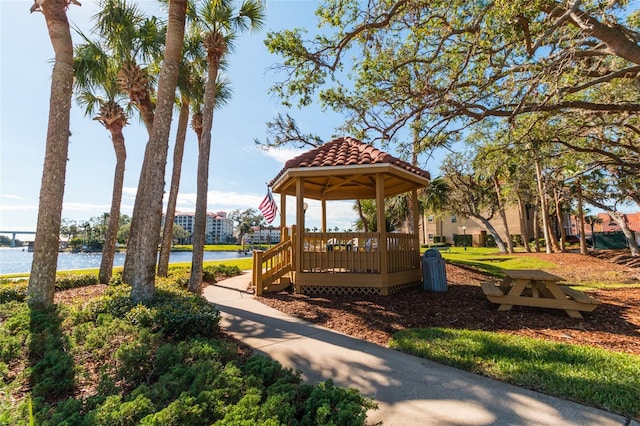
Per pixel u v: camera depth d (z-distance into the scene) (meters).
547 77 5.85
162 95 5.99
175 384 2.54
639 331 4.72
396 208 20.80
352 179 8.56
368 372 3.44
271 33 7.66
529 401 2.80
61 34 5.54
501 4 5.11
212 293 8.33
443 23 6.79
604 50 5.69
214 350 3.28
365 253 7.43
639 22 6.11
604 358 3.56
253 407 2.13
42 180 5.38
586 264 14.04
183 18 6.27
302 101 8.30
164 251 10.29
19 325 3.87
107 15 8.09
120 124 10.07
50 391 2.67
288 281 8.32
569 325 5.02
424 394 2.96
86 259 37.19
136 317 4.27
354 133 10.03
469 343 4.10
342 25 7.16
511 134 8.73
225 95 12.16
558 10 5.55
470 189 22.66
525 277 5.57
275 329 5.03
